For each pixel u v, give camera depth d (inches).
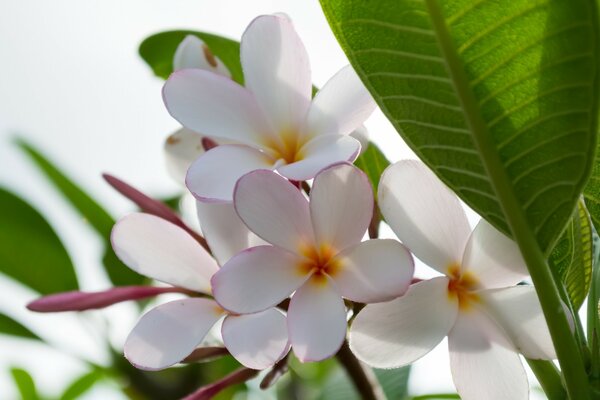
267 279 21.7
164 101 23.2
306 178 21.7
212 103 23.2
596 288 23.4
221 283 21.5
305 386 34.0
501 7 20.4
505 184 21.2
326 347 21.1
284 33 23.4
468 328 22.0
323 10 21.1
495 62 20.8
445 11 20.6
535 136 21.1
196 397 23.9
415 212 21.9
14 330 32.4
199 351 23.5
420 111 21.4
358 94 23.0
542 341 21.8
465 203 21.7
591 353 21.8
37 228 32.7
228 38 28.9
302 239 21.8
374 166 26.0
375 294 21.3
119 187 24.9
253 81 23.3
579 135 21.0
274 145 23.0
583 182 21.2
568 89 20.7
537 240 21.5
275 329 21.7
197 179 22.2
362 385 24.1
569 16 20.2
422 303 21.7
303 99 23.2
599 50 20.4
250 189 21.5
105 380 36.2
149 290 24.3
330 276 21.7
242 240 22.7
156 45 30.0
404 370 30.2
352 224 21.6
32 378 37.7
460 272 22.0
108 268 33.0
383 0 20.8
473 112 21.0
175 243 23.3
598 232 23.9
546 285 21.3
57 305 24.0
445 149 21.5
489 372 22.0
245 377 24.2
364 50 21.2
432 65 21.1
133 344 22.4
